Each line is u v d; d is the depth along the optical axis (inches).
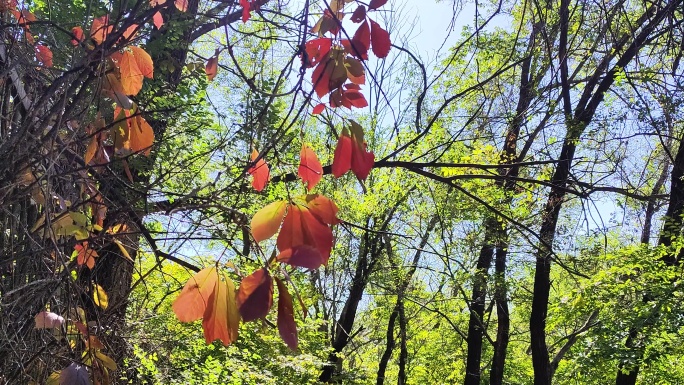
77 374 52.2
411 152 342.6
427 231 414.9
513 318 725.9
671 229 295.9
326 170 173.2
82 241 62.8
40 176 59.7
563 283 450.0
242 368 231.8
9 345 60.2
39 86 69.6
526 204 318.0
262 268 35.4
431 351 660.1
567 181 183.5
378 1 43.8
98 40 61.5
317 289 426.9
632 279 294.4
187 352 213.5
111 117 71.7
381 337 658.2
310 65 46.5
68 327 64.2
